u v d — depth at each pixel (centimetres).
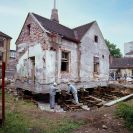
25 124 880
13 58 4122
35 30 1767
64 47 1786
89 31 2111
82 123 945
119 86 2400
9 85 2169
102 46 2342
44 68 1636
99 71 2258
